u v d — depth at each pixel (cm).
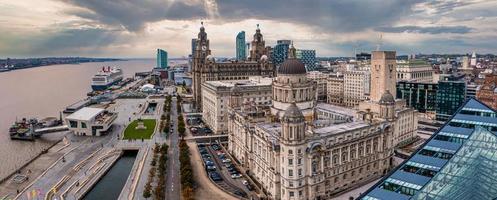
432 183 10994
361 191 17338
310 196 16062
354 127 18338
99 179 19800
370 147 18788
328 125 19025
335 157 17038
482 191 11050
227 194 17150
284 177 15888
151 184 18275
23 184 18688
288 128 15500
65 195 17250
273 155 16750
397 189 12544
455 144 14662
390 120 19500
